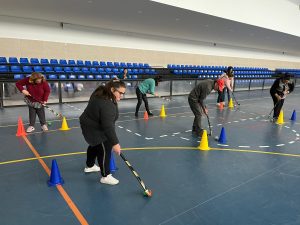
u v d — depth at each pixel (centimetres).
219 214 245
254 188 298
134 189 290
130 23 1116
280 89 654
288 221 237
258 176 331
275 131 560
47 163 357
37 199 265
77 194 276
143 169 344
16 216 235
